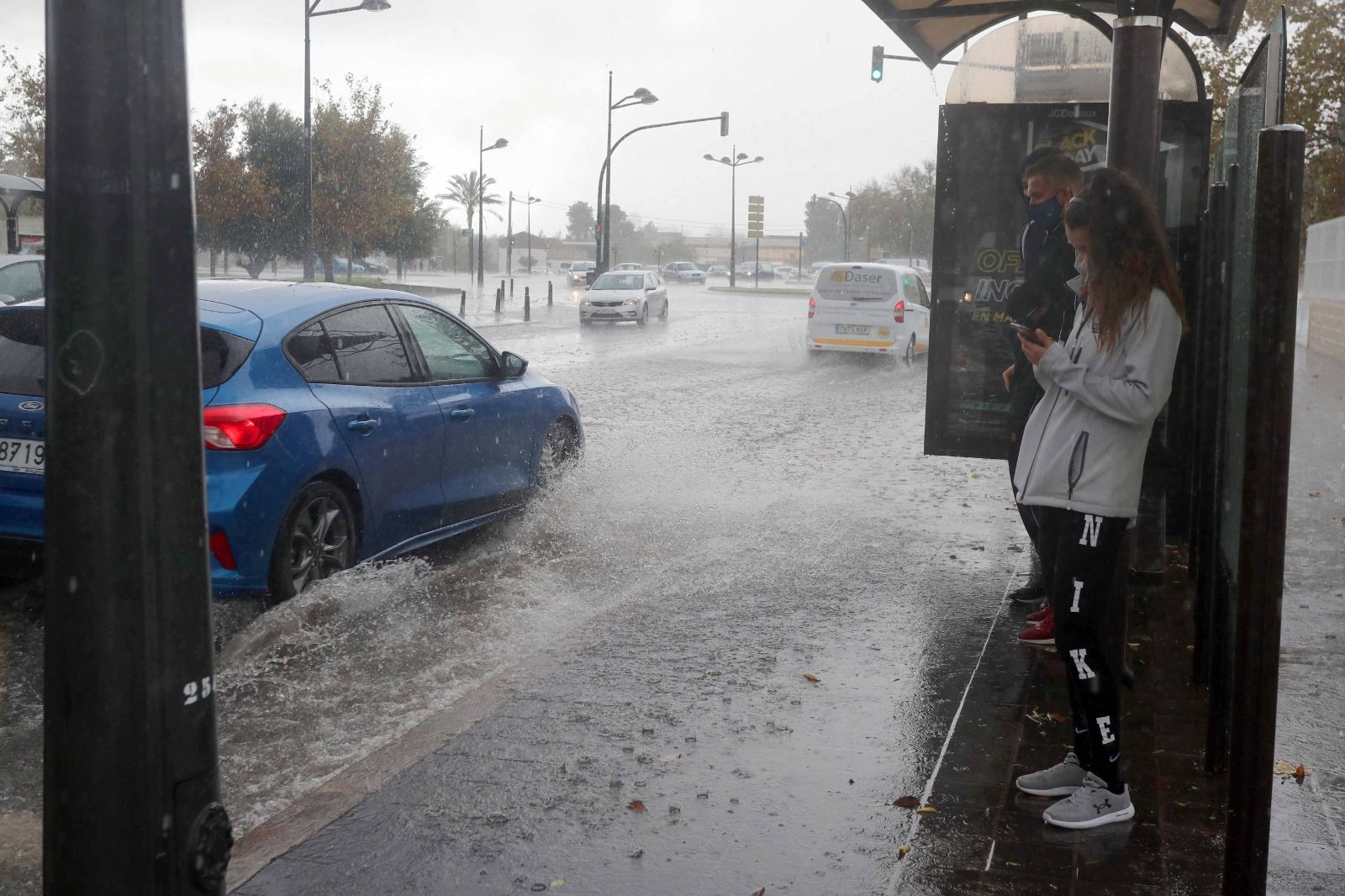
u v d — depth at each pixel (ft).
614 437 40.16
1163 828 11.84
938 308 22.90
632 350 80.64
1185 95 21.54
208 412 18.12
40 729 15.26
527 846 11.60
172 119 7.79
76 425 7.67
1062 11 20.34
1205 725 14.42
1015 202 22.41
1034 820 12.06
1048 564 11.87
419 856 11.43
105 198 7.59
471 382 24.53
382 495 21.21
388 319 22.59
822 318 73.00
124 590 7.72
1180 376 22.43
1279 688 15.75
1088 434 11.39
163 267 7.78
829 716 14.90
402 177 180.55
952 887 10.75
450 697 16.53
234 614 19.34
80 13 7.55
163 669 7.84
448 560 24.04
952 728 14.49
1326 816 12.08
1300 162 8.79
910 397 53.52
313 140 164.55
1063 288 16.17
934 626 18.71
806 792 12.75
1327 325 72.69
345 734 15.26
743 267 352.08
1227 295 12.92
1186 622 18.48
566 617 20.27
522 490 26.11
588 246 537.65
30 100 131.44
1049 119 22.21
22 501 18.03
